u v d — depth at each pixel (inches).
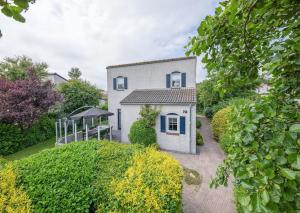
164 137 401.7
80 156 157.6
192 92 447.2
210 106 703.1
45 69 731.4
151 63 547.8
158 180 123.5
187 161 326.0
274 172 42.3
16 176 128.9
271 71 61.7
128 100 454.3
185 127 382.6
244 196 43.3
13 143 373.1
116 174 137.1
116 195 115.2
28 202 109.3
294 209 40.6
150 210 104.7
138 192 113.3
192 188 225.5
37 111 393.7
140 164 145.2
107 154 165.3
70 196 116.9
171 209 108.3
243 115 64.0
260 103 62.1
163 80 536.7
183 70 510.0
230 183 232.7
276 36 72.8
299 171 38.6
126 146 191.3
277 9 54.6
